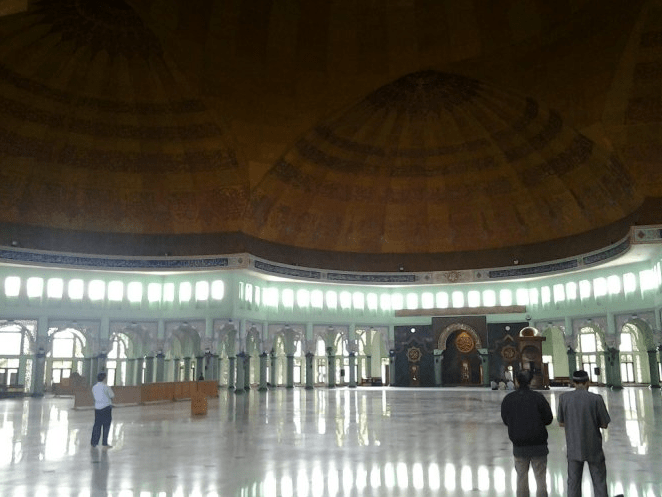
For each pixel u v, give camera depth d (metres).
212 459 9.86
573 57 25.55
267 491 7.49
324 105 30.00
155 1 24.41
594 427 6.26
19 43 26.50
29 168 31.33
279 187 34.41
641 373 41.81
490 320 40.19
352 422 15.77
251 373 45.69
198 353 36.44
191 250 34.31
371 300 41.53
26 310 32.78
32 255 32.25
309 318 39.31
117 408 22.58
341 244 39.72
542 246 37.53
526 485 6.28
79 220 33.66
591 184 32.31
